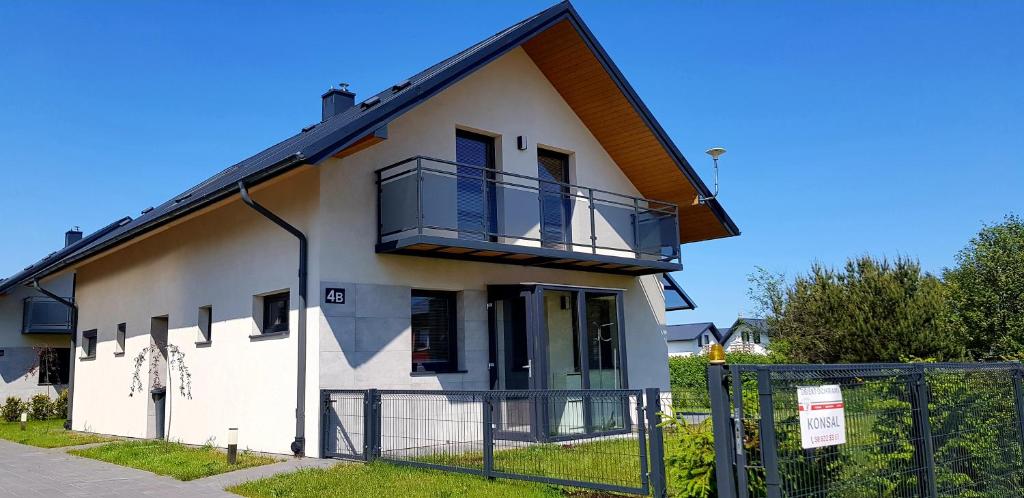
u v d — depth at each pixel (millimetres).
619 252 13680
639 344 14031
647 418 6441
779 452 5059
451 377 11148
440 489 7316
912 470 6012
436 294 11492
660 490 6285
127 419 14562
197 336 12461
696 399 7473
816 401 5336
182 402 12633
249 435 10953
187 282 12984
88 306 17078
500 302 11688
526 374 11227
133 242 13688
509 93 12883
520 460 7625
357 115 12164
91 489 8234
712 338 57312
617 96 13227
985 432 6918
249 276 11406
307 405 9992
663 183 14609
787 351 12242
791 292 12820
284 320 10930
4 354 23469
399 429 9078
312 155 8961
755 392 5551
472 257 11523
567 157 13883
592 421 7055
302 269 10258
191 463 9609
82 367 17016
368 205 10703
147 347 14102
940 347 10852
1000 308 11586
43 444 13352
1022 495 7164
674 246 13375
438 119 11789
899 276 11273
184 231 13281
